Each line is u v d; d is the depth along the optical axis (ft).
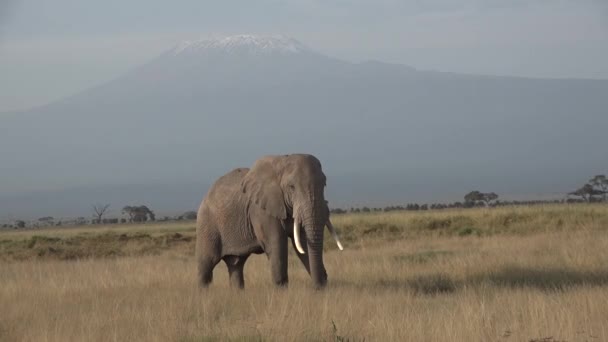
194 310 60.39
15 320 59.67
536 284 71.20
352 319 53.78
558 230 147.64
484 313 52.08
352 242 150.00
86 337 50.88
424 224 179.11
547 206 211.61
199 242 79.25
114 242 184.65
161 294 69.92
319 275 68.80
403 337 47.83
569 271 77.36
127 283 84.02
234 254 76.95
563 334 46.83
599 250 94.22
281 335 49.65
